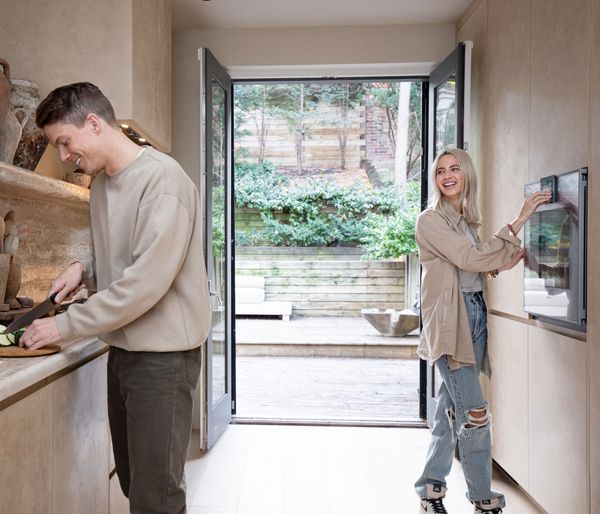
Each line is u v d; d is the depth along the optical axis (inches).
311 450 134.0
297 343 266.7
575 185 81.8
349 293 364.8
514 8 107.9
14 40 95.5
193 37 150.4
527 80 102.1
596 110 77.5
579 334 85.7
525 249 101.3
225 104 150.9
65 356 60.2
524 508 103.7
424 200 157.6
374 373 230.1
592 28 78.6
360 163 405.1
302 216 399.2
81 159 61.9
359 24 147.6
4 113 71.6
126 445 68.4
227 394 151.3
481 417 90.7
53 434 58.8
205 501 105.8
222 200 150.1
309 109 402.3
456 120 125.9
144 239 58.7
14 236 79.1
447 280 92.8
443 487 97.0
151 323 61.2
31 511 53.8
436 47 148.1
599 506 78.2
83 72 94.9
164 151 118.0
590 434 80.7
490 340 125.9
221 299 148.3
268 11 139.2
